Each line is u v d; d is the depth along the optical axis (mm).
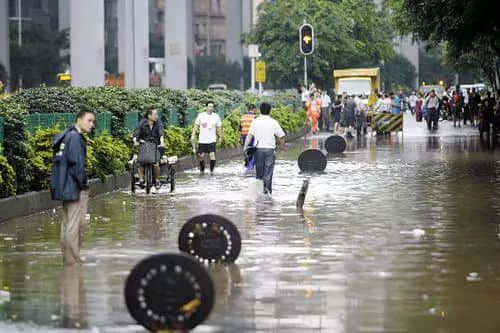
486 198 45562
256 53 106688
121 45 180500
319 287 24797
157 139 49469
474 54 132000
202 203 44594
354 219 38156
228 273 26594
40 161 43344
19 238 34406
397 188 50312
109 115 56062
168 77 126812
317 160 59000
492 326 20688
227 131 78000
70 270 27688
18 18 196125
